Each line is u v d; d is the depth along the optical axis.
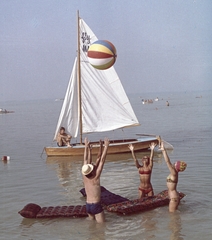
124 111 27.28
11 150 29.20
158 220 12.41
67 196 15.48
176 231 11.48
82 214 12.86
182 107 82.06
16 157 25.62
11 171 20.86
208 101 105.94
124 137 35.78
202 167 19.47
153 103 116.44
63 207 13.51
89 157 13.05
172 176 12.95
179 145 27.62
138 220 12.48
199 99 127.69
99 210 12.35
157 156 23.64
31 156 25.78
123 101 27.25
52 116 75.94
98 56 16.31
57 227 12.16
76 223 12.42
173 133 35.69
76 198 15.16
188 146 26.86
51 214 12.95
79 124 26.67
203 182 16.50
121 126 27.28
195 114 58.72
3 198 15.45
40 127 50.19
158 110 75.94
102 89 26.88
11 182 18.20
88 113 26.69
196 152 24.08
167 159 13.02
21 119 70.56
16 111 108.69
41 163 23.02
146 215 12.90
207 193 14.91
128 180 17.70
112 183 17.27
